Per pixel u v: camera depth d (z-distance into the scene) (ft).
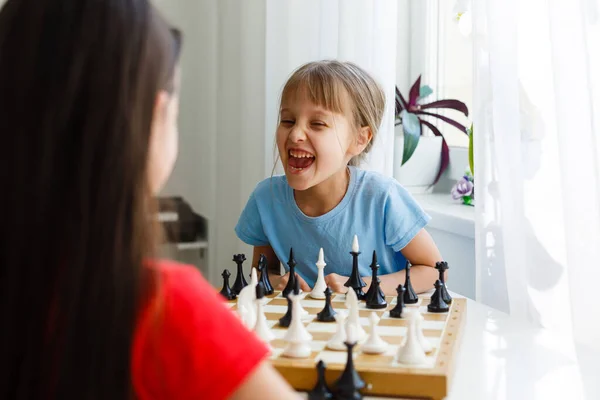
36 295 2.09
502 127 4.72
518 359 3.70
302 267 5.36
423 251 5.23
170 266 2.36
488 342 3.97
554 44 4.15
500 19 4.69
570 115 4.13
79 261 2.06
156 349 2.18
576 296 4.13
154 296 2.18
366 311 4.33
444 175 7.78
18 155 2.08
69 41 2.09
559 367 3.59
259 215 5.53
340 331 3.55
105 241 2.07
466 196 7.06
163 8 7.99
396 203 5.22
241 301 4.21
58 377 2.06
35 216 2.07
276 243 5.44
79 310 2.06
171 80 2.30
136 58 2.13
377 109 5.32
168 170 2.39
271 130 7.23
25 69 2.10
